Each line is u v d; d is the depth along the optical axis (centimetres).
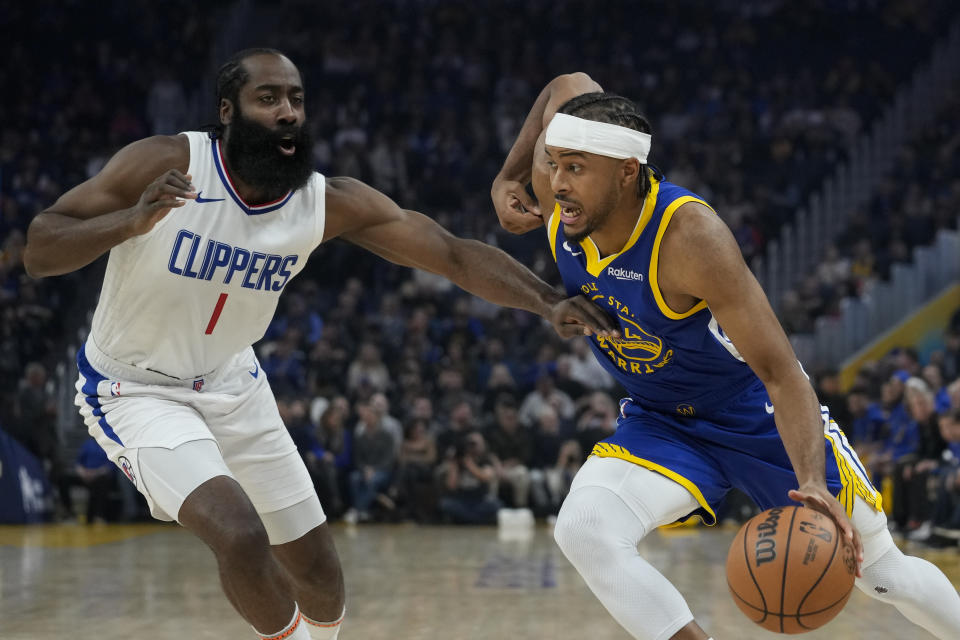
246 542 457
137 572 1139
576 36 3428
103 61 3194
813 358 2330
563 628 768
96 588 1002
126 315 518
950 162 2720
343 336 2220
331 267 2548
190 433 500
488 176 2883
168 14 3378
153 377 532
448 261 561
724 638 732
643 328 508
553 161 477
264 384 569
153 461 492
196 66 3219
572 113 468
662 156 2938
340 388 2100
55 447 1927
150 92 3103
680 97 3161
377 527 1859
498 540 1575
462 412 1938
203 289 512
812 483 447
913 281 2394
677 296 487
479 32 3384
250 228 512
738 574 452
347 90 3256
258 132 494
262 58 498
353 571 1149
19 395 1925
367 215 549
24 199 2630
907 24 3388
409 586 1016
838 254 2550
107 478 1894
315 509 569
